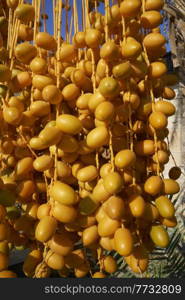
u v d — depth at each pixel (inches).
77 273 17.5
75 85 17.1
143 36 17.9
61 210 15.4
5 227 16.7
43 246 18.4
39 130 18.0
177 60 27.5
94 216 16.5
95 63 18.0
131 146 16.0
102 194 15.3
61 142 16.0
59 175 16.4
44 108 16.8
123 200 15.8
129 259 16.2
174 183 16.7
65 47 17.7
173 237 35.0
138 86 17.3
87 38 16.6
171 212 15.8
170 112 16.8
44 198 18.3
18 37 19.2
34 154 17.1
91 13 18.8
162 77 18.1
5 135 17.8
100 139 15.4
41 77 16.6
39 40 17.1
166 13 28.2
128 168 16.1
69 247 16.4
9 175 18.2
